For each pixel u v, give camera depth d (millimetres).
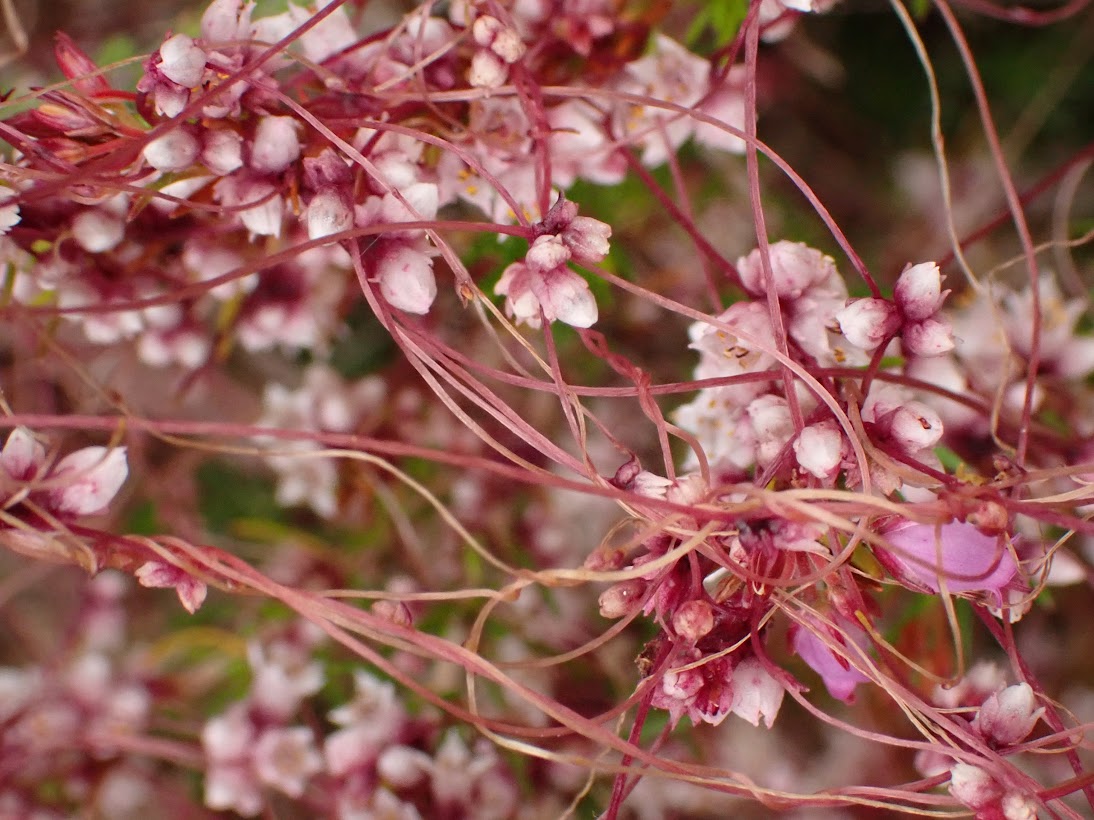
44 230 121
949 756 119
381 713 137
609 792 140
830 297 118
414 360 117
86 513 116
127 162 116
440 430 146
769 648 146
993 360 134
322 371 145
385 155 118
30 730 141
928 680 131
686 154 145
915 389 124
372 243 117
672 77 129
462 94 121
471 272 135
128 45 135
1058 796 115
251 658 139
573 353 146
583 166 128
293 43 121
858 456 113
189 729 143
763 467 117
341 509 146
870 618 116
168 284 128
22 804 141
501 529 146
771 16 130
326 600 117
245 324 136
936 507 111
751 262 119
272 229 119
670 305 115
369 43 123
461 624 144
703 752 144
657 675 113
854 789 116
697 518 112
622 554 114
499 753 139
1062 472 115
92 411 145
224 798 136
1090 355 133
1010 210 135
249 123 118
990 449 128
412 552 145
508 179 124
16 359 143
